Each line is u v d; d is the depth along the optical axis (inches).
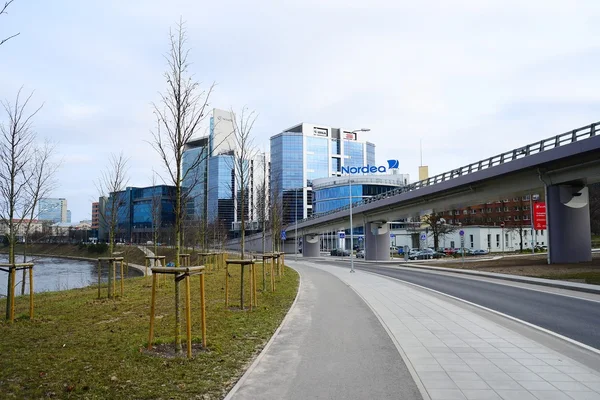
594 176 1130.7
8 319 436.1
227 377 265.4
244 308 535.8
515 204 3892.7
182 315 466.6
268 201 1743.4
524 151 1256.8
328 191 4404.5
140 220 2938.0
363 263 2050.9
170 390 238.2
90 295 661.9
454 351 332.2
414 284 922.7
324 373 277.0
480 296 707.4
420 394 237.8
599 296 691.4
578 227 1226.6
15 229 872.9
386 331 411.5
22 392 226.4
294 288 818.2
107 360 287.9
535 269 1134.4
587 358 314.7
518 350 335.0
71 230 4001.0
